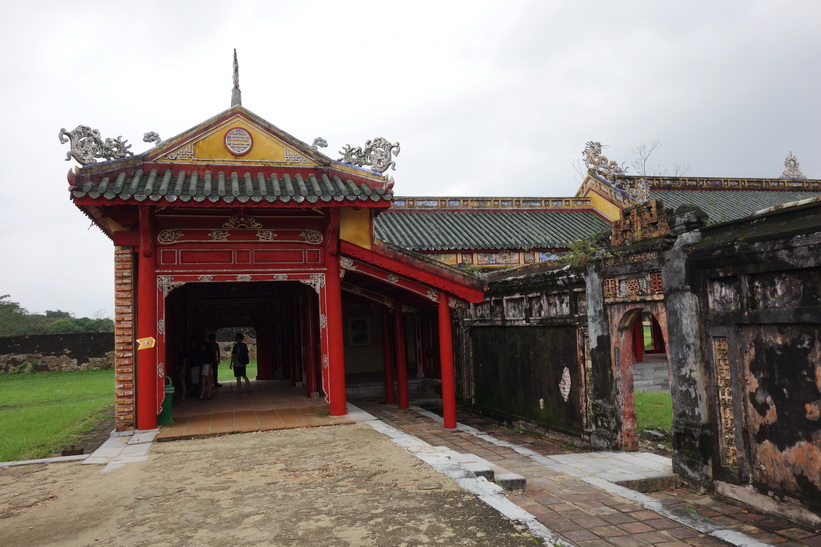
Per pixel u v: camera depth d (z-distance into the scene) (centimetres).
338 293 1172
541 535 487
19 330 4606
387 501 585
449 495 601
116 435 1026
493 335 1429
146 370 1050
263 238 1148
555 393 1141
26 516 581
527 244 1891
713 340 736
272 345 2183
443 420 1293
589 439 1022
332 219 1112
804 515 601
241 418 1179
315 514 552
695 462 750
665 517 600
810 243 575
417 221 2033
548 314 1167
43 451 1099
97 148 1045
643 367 1956
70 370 3281
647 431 1100
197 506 592
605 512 614
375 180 1165
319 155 1168
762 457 660
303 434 991
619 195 2122
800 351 608
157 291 1080
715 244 711
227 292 2097
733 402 699
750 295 670
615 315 952
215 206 1009
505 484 705
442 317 1214
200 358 1638
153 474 738
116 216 1069
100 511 589
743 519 634
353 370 2141
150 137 1098
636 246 873
